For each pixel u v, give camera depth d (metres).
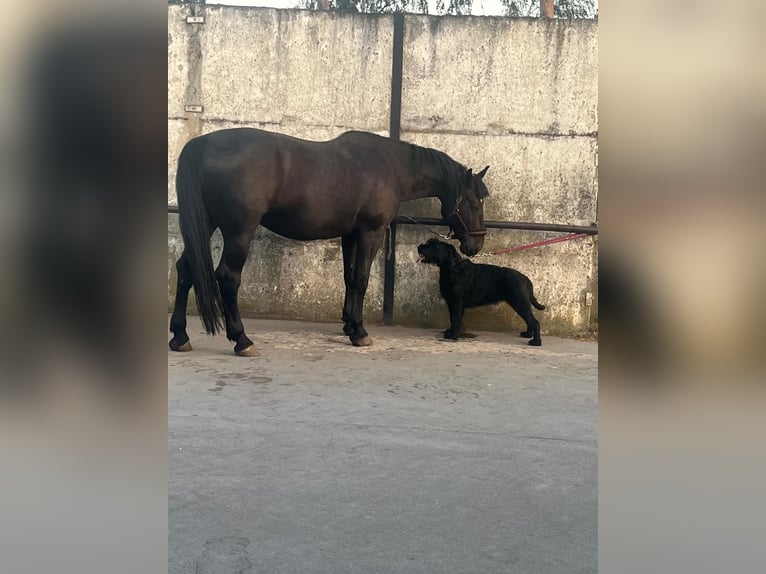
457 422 3.25
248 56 5.84
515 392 3.83
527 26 5.73
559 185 5.86
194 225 4.12
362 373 4.13
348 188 4.71
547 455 2.84
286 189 4.46
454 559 1.97
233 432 2.98
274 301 5.98
